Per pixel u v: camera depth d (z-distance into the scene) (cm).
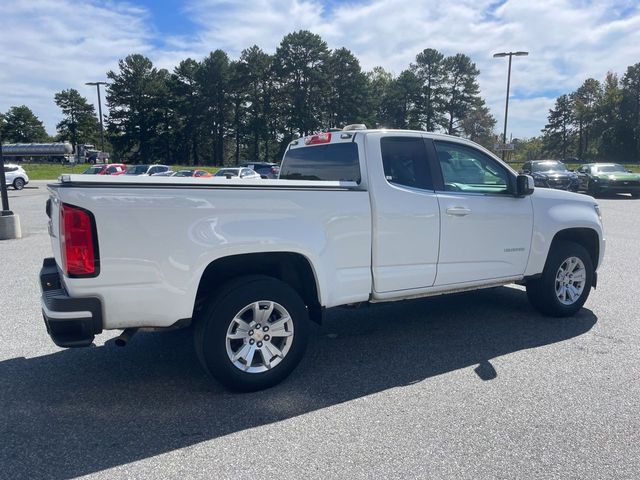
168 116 8431
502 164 513
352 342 488
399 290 439
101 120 4403
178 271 335
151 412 346
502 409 346
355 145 435
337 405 355
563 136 10719
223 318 356
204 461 288
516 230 508
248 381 369
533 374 404
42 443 306
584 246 591
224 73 7938
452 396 367
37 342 483
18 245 1050
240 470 279
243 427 326
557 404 352
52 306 314
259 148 8619
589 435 312
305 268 399
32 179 4666
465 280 480
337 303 407
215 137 8425
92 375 410
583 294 561
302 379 400
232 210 352
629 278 745
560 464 282
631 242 1083
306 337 392
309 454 294
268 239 362
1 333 506
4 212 1145
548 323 539
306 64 7681
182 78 8319
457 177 483
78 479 271
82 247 310
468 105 8338
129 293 325
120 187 318
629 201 2188
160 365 431
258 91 8131
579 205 565
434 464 283
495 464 282
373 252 421
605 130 8388
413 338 498
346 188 408
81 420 335
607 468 278
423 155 460
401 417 337
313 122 7725
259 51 7862
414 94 8200
